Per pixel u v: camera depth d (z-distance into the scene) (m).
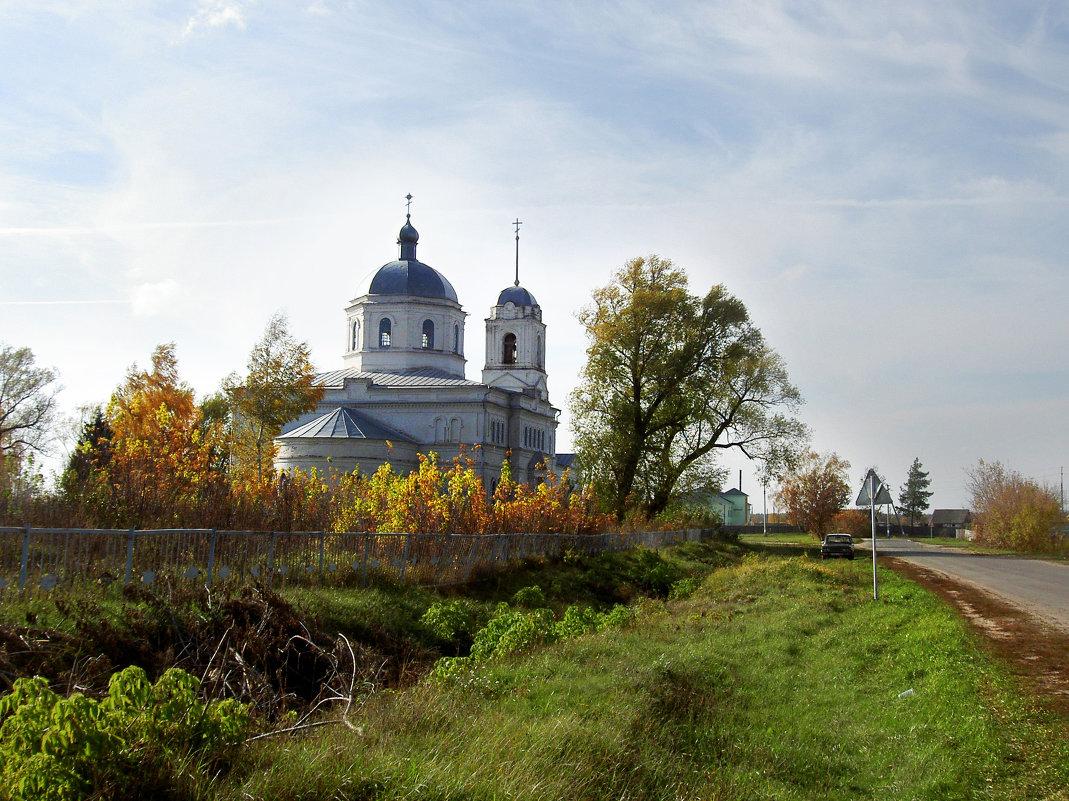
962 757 9.49
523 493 31.84
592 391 51.97
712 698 12.45
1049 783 8.52
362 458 65.38
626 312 51.00
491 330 87.75
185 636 13.13
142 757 7.04
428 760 8.23
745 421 56.03
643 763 9.44
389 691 12.20
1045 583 31.12
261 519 19.80
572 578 29.52
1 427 46.22
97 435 35.00
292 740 9.21
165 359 29.48
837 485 79.69
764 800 9.01
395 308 80.94
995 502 72.12
